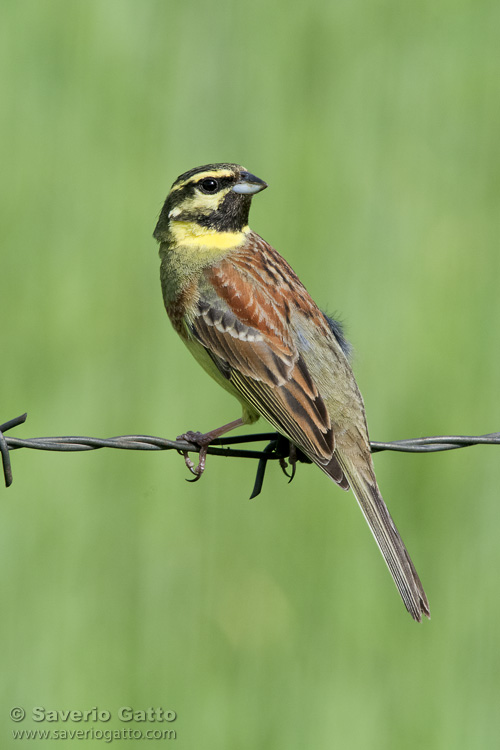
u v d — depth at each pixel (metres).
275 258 10.32
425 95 15.88
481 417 13.12
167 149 15.26
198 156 15.22
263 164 15.09
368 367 13.48
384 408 13.23
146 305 14.20
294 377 9.50
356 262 14.35
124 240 14.62
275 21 15.84
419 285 14.15
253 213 14.66
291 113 15.52
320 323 9.79
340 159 15.16
